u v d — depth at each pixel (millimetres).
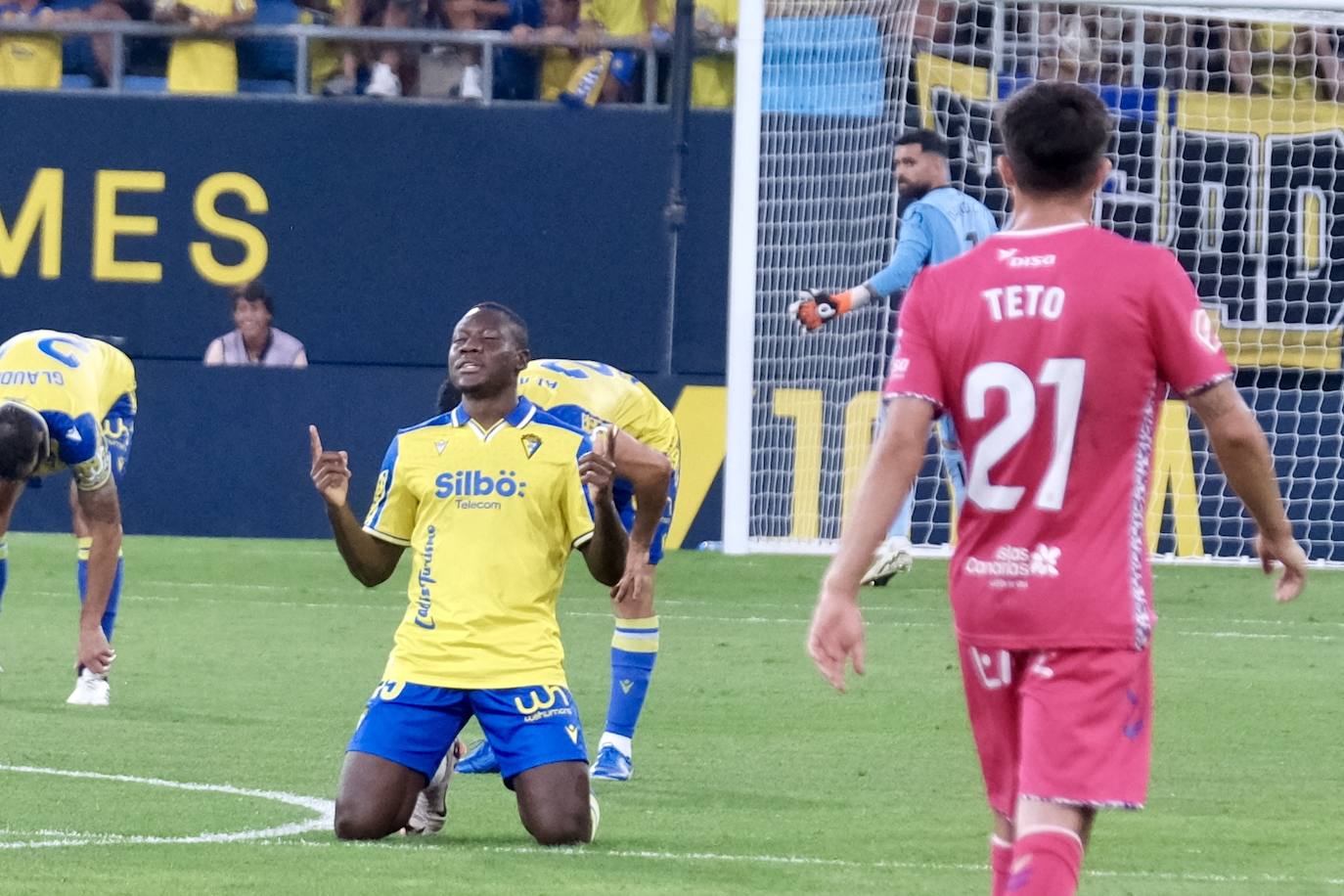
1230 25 51281
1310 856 18516
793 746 24891
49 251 50906
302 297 50906
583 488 18172
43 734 24453
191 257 50844
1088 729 11719
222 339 50750
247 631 35344
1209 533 48281
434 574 18156
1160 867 17859
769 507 49344
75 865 16422
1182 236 50688
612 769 22406
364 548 18359
